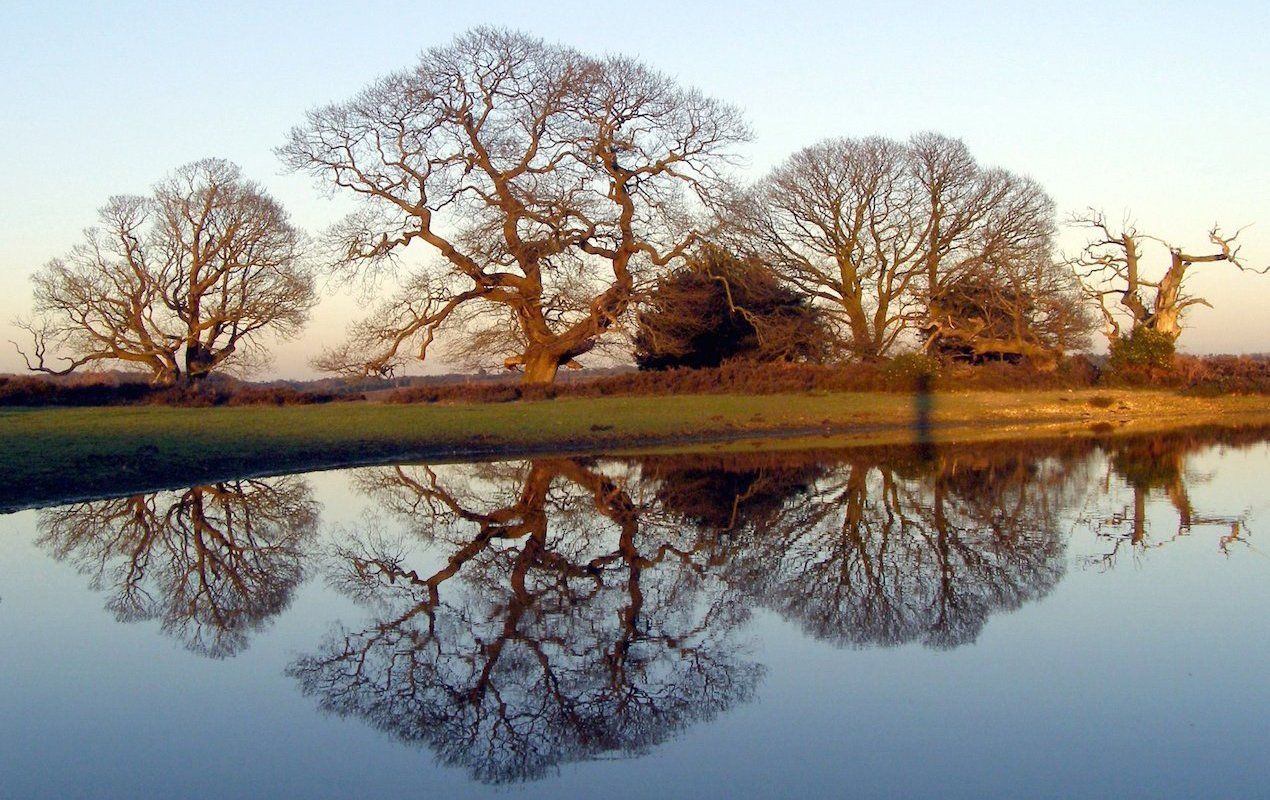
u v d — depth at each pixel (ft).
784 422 106.52
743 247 129.39
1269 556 40.70
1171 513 51.11
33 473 60.18
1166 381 137.49
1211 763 21.26
